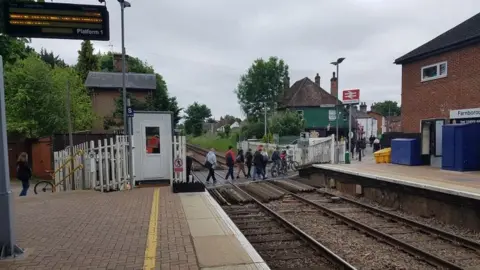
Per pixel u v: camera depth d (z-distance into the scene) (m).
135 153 13.22
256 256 5.19
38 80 24.52
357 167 16.83
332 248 7.79
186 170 14.43
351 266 6.14
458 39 18.03
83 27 6.69
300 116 38.41
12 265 4.85
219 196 14.34
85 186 13.47
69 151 15.24
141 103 32.34
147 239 6.07
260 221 10.38
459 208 9.62
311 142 22.03
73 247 5.64
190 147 48.81
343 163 19.77
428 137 17.11
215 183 17.30
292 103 48.84
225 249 5.52
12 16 6.31
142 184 13.19
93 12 6.73
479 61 16.91
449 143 14.70
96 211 8.45
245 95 57.84
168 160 13.48
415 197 11.33
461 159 14.14
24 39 7.71
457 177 12.57
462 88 17.84
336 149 20.09
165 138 13.46
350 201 13.27
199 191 11.45
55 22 6.54
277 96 56.22
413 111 21.39
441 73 19.41
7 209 5.25
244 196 14.01
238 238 6.12
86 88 39.53
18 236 6.27
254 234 8.91
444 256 7.23
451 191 9.69
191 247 5.63
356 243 8.16
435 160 16.66
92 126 33.09
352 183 14.99
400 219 10.09
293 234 8.83
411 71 21.52
